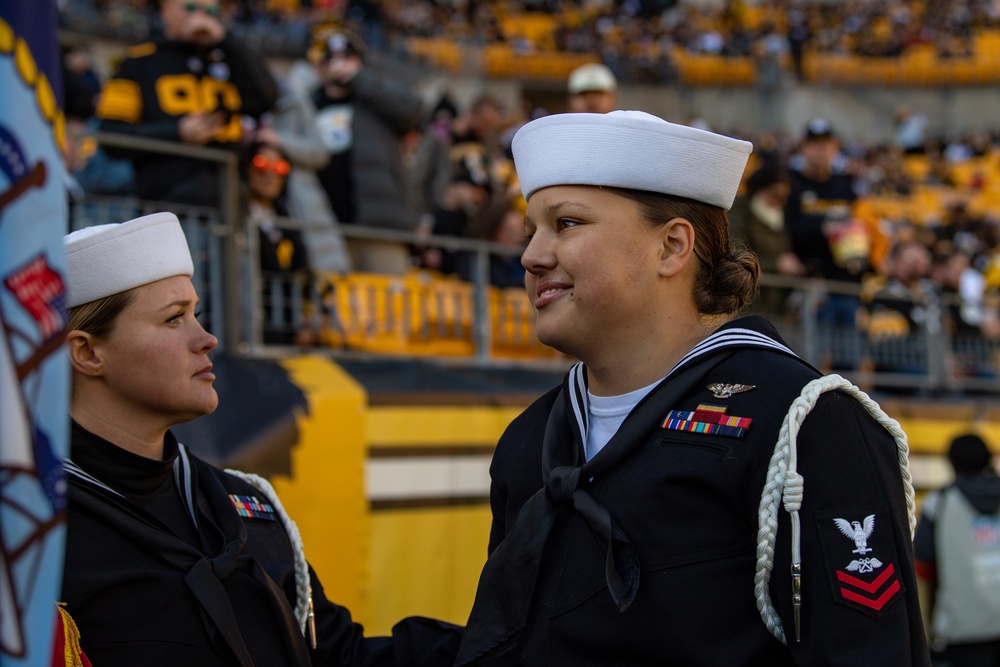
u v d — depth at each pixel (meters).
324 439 4.27
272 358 4.50
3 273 1.01
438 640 2.08
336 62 5.72
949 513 4.80
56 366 1.06
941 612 4.79
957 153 21.30
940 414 6.48
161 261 1.86
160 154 4.44
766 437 1.54
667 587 1.53
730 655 1.50
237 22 15.73
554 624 1.59
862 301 6.97
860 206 7.52
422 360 5.00
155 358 1.82
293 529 2.10
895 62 24.83
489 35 21.22
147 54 4.57
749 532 1.54
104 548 1.73
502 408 4.89
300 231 5.02
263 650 1.84
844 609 1.48
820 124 7.17
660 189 1.66
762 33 24.67
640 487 1.57
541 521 1.64
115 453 1.80
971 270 9.15
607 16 24.30
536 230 1.73
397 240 5.40
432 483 4.57
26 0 1.05
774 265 6.47
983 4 26.56
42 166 1.06
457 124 6.94
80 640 1.69
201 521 1.91
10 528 1.00
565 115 1.68
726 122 22.98
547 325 1.69
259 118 4.74
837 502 1.52
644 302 1.67
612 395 1.72
